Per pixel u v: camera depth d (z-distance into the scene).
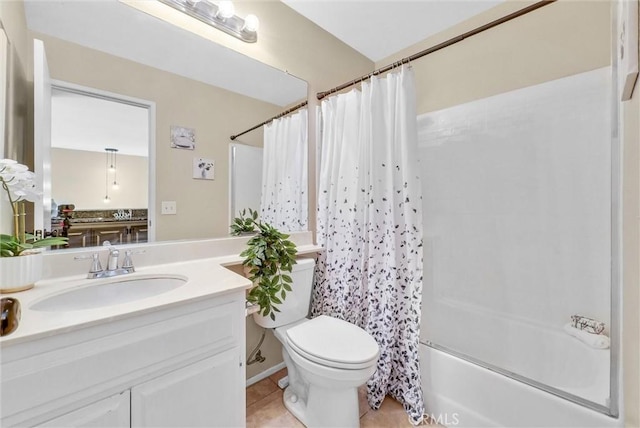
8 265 0.83
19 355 0.60
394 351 1.55
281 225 1.80
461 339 1.81
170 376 0.83
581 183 1.47
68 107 1.08
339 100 1.80
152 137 1.29
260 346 1.72
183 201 1.39
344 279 1.74
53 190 1.04
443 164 1.95
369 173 1.62
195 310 0.88
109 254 1.10
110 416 0.72
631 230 0.93
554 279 1.54
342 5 1.79
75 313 0.71
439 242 1.95
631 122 0.93
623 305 1.00
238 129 1.60
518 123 1.66
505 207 1.71
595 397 1.19
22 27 0.98
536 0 1.63
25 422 0.61
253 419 1.41
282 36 1.79
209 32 1.48
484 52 1.82
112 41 1.19
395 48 2.27
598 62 1.45
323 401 1.27
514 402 1.20
